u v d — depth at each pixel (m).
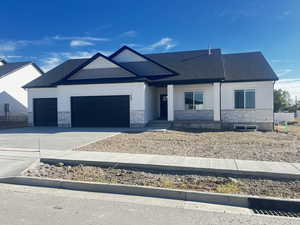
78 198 4.91
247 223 3.82
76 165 7.20
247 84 17.77
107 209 4.34
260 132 15.77
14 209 4.32
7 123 25.22
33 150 8.93
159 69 19.45
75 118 18.72
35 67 31.89
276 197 4.68
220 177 5.95
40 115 20.80
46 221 3.84
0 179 6.01
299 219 3.99
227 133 14.84
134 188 5.23
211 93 18.59
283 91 51.19
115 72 18.64
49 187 5.67
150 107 19.25
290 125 22.56
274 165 6.46
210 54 21.17
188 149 9.23
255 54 21.14
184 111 19.09
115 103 18.00
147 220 3.89
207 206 4.55
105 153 8.27
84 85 18.44
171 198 4.96
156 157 7.55
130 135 13.40
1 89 26.47
